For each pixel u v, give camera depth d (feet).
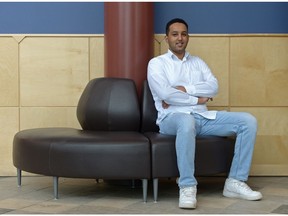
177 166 10.58
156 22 13.92
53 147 10.69
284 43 13.76
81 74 13.88
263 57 13.78
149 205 10.35
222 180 13.43
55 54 13.84
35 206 10.25
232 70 13.80
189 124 10.28
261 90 13.80
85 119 12.37
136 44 12.98
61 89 13.89
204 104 11.75
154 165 10.50
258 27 13.88
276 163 13.89
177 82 11.85
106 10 13.12
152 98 12.44
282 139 13.85
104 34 13.33
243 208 10.03
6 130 13.89
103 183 12.89
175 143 10.56
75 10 13.94
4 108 13.88
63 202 10.64
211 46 13.82
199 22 13.93
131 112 12.15
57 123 13.93
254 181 13.11
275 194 11.41
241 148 11.07
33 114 13.89
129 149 10.45
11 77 13.84
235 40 13.80
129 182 12.55
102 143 10.48
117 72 13.04
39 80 13.85
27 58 13.82
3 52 13.82
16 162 11.75
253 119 11.05
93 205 10.34
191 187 10.23
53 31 13.93
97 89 12.40
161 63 11.60
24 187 12.32
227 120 11.23
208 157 10.97
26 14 13.91
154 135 11.09
